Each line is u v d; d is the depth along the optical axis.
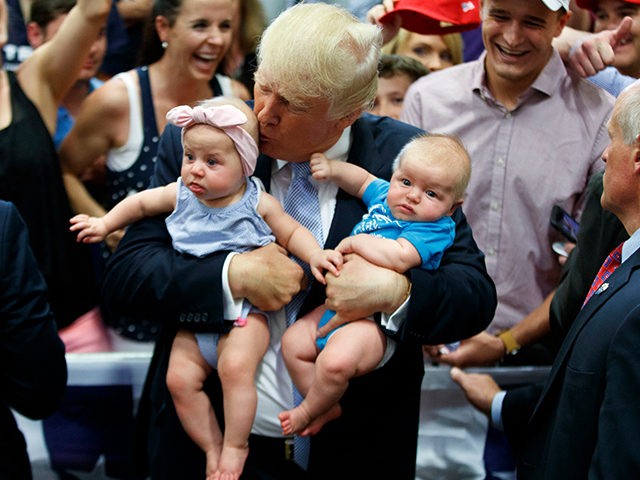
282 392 2.09
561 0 2.70
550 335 2.88
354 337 1.98
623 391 1.68
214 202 2.02
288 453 2.12
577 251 2.37
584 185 2.95
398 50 3.46
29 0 3.30
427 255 1.98
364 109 1.98
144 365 2.80
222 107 1.92
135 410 2.80
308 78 1.84
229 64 3.16
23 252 2.09
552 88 2.91
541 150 2.92
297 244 2.03
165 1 2.98
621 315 1.76
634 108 1.81
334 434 2.12
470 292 2.03
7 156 2.86
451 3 2.95
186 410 2.06
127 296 2.05
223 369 2.00
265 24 3.16
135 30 3.45
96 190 3.14
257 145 1.98
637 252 1.83
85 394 2.80
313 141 1.99
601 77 2.99
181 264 2.01
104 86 3.05
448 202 2.00
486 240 2.98
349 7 3.31
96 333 3.09
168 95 3.04
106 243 3.11
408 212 1.99
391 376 2.12
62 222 2.95
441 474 2.80
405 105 3.12
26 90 2.99
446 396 2.82
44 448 2.79
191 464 2.14
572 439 1.82
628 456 1.65
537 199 2.93
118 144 3.05
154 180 2.17
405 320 1.96
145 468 2.35
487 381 2.64
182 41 2.95
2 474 2.11
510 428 2.47
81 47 3.01
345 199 2.10
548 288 3.02
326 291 2.00
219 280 1.98
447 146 2.00
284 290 1.99
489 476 2.80
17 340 2.06
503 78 2.87
